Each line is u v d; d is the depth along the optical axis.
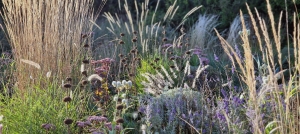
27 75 3.73
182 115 3.32
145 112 3.33
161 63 4.89
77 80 4.06
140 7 9.73
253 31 7.35
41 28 3.87
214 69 5.12
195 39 6.70
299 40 2.15
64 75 3.89
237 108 3.28
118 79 4.45
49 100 3.21
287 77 5.62
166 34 7.47
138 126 3.49
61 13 4.00
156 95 3.81
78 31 4.22
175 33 7.60
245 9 8.16
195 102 3.52
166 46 5.60
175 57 4.95
